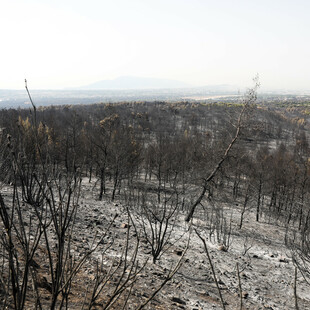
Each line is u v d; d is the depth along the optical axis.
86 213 13.65
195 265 10.24
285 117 134.75
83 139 26.95
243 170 25.94
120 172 23.56
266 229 20.23
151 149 37.66
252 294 8.96
